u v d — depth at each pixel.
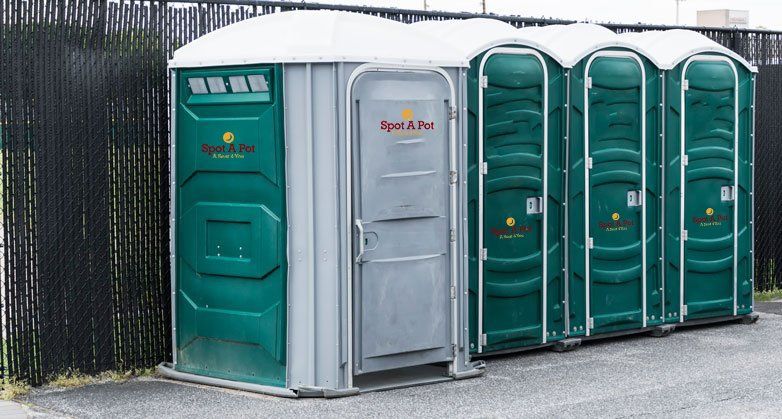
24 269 8.02
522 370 8.88
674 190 10.48
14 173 7.93
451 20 9.65
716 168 10.77
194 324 8.38
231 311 8.16
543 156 9.45
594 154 9.84
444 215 8.34
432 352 8.34
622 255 10.08
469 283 9.09
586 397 7.88
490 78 9.09
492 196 9.18
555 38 9.93
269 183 7.89
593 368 8.95
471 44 9.05
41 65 8.03
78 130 8.26
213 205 8.19
